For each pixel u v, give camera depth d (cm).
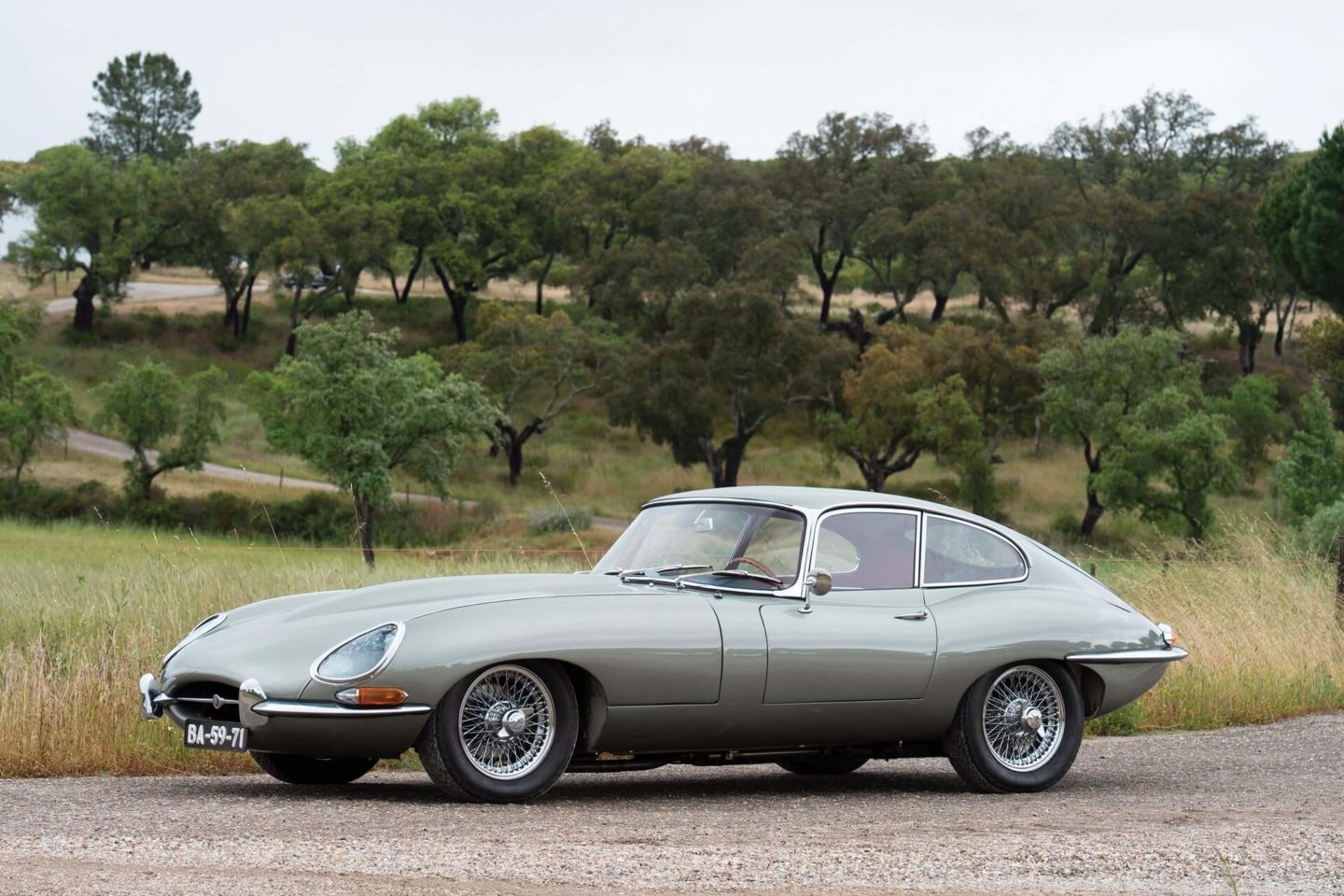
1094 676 877
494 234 13338
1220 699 1273
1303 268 7869
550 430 10725
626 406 8881
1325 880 554
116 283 12669
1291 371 10781
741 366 8769
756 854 581
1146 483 7269
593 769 776
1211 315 13738
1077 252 12400
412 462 6344
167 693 748
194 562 1653
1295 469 4609
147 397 7569
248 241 12244
